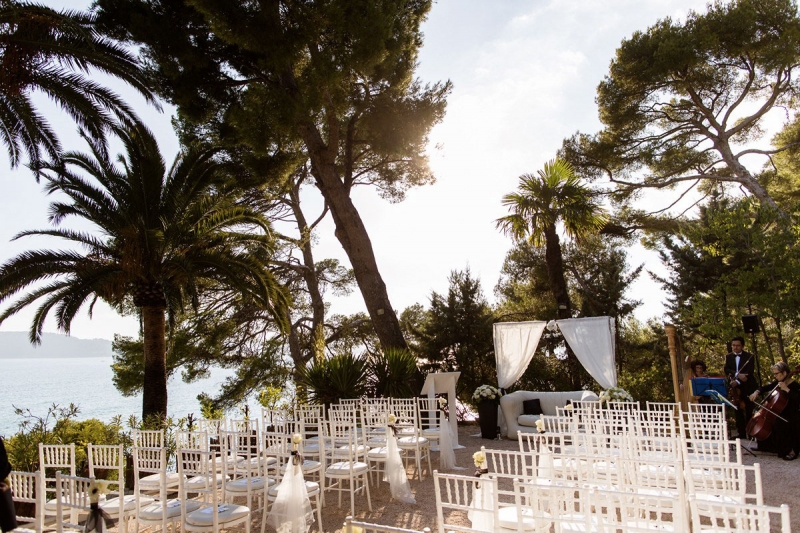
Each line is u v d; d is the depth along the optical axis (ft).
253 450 24.17
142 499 17.28
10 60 28.19
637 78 57.11
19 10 27.32
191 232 41.93
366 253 46.73
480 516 14.02
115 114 35.14
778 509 8.65
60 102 32.86
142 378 56.39
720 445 16.01
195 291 38.78
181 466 15.43
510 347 42.16
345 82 45.80
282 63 39.04
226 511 15.67
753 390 32.30
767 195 52.37
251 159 51.29
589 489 10.57
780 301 37.55
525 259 74.08
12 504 11.48
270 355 62.64
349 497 23.70
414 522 19.77
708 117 56.49
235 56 45.11
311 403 39.29
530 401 38.50
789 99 56.24
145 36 39.96
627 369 68.54
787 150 59.41
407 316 68.85
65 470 22.97
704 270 64.28
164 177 41.39
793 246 38.27
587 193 47.93
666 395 51.01
